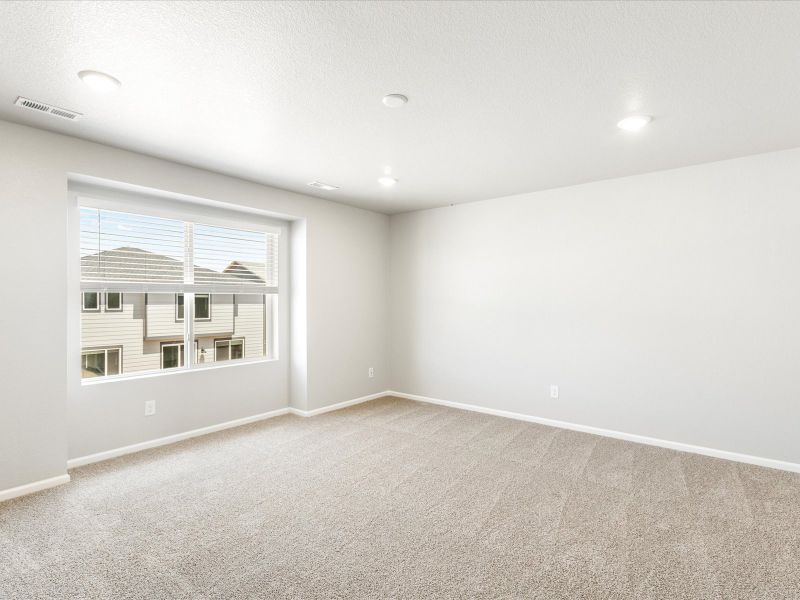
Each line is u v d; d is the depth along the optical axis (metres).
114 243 3.36
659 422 3.65
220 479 2.96
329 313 4.75
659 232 3.63
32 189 2.69
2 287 2.59
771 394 3.19
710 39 1.76
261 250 4.44
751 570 1.98
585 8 1.57
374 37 1.76
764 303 3.21
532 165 3.47
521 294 4.42
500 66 1.99
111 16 1.61
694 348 3.49
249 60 1.93
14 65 1.97
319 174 3.73
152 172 3.27
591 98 2.30
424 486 2.87
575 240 4.07
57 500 2.62
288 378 4.69
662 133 2.79
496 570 1.99
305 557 2.08
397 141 2.94
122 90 2.21
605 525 2.38
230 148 3.08
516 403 4.47
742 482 2.92
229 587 1.86
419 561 2.05
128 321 3.47
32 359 2.71
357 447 3.60
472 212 4.78
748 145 3.02
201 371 3.90
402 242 5.39
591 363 3.99
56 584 1.87
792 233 3.11
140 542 2.19
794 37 1.74
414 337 5.29
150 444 3.54
